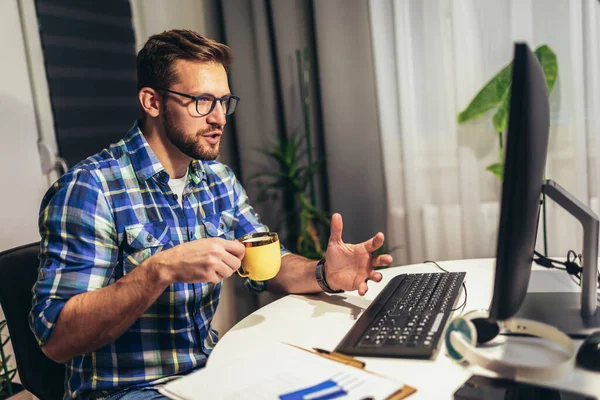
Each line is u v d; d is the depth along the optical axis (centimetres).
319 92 261
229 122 279
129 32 255
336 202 265
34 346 118
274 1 256
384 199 259
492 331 83
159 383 117
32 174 204
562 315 92
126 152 125
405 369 80
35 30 206
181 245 102
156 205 124
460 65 231
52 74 213
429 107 242
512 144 67
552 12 219
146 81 125
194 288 124
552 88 216
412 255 251
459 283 115
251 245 106
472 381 75
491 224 243
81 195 113
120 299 101
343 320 105
